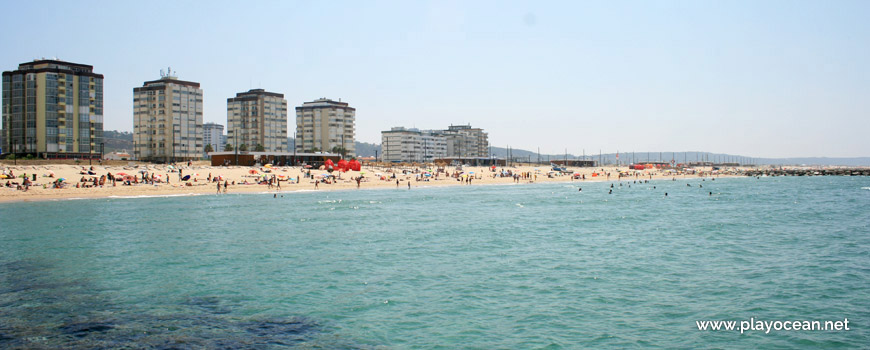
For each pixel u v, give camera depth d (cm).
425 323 2225
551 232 4738
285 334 2094
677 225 5281
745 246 4019
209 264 3328
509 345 1988
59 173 10112
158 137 18325
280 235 4500
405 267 3241
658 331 2128
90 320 2245
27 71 15150
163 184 9650
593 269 3197
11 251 3747
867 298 2570
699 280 2928
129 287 2773
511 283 2856
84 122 15750
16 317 2277
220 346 1961
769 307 2436
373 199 8519
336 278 2966
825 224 5362
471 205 7519
